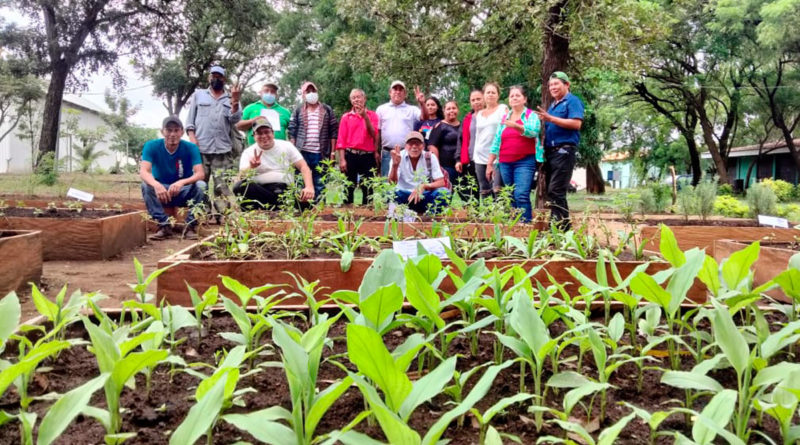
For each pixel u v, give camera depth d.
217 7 21.86
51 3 18.06
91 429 1.53
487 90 6.36
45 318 2.21
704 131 26.59
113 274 4.48
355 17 13.12
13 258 3.68
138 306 1.96
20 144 36.44
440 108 7.86
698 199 8.28
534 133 5.59
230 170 4.32
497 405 1.27
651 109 29.41
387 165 7.36
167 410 1.62
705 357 2.14
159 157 6.31
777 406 1.32
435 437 1.10
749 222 7.66
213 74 7.23
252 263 2.98
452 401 1.60
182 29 21.89
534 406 1.47
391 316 1.70
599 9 8.98
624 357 1.87
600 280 2.27
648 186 10.02
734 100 26.52
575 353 2.17
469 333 2.19
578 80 11.91
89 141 23.34
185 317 2.07
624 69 9.84
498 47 12.34
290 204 4.14
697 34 23.44
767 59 22.56
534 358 1.78
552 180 5.85
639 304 2.77
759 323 2.00
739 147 36.78
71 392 1.18
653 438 1.44
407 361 1.36
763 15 20.38
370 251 3.78
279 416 1.27
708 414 1.27
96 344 1.35
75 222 5.13
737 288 2.17
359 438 1.10
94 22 19.45
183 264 2.94
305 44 22.33
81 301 2.06
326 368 1.98
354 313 1.69
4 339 1.53
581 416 1.67
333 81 19.44
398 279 1.83
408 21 12.90
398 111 7.37
